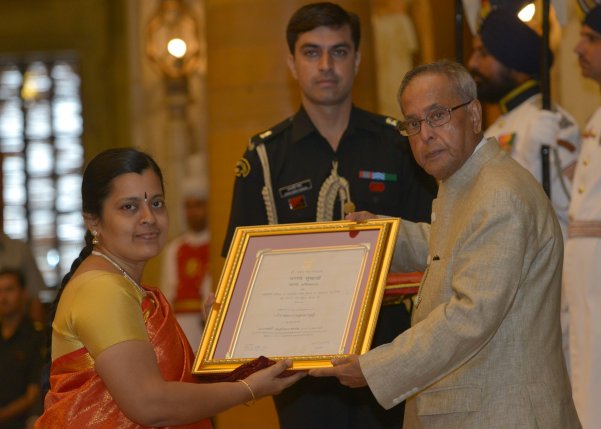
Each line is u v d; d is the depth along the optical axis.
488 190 3.72
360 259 4.11
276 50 6.21
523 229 3.65
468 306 3.59
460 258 3.70
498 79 5.85
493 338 3.69
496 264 3.60
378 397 3.70
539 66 5.80
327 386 4.71
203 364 3.95
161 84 11.09
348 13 4.90
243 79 6.26
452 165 3.89
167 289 9.49
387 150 4.89
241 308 4.09
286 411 4.76
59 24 11.62
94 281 3.66
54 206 11.91
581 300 5.23
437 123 3.87
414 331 3.69
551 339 3.76
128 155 3.80
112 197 3.76
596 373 5.13
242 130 6.26
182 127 10.99
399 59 8.85
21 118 11.98
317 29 4.80
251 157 4.93
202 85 11.00
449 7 8.82
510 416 3.63
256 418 6.32
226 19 6.28
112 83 11.45
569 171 5.62
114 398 3.57
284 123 5.00
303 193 4.86
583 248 5.25
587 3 5.45
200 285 9.37
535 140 5.57
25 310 8.12
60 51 11.66
